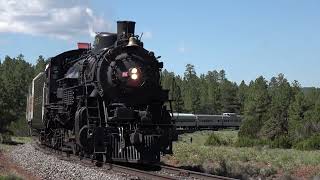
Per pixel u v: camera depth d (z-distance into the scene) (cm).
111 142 1719
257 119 5531
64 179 1508
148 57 1908
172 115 1908
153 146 1744
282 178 1912
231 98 13450
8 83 8756
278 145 4472
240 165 2130
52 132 2505
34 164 1941
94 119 1786
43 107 2506
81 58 2178
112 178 1366
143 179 1381
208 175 1397
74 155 1988
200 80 16375
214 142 4719
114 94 1830
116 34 2000
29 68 12719
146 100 1888
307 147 4141
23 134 5534
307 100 8038
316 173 2148
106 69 1831
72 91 1969
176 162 2370
